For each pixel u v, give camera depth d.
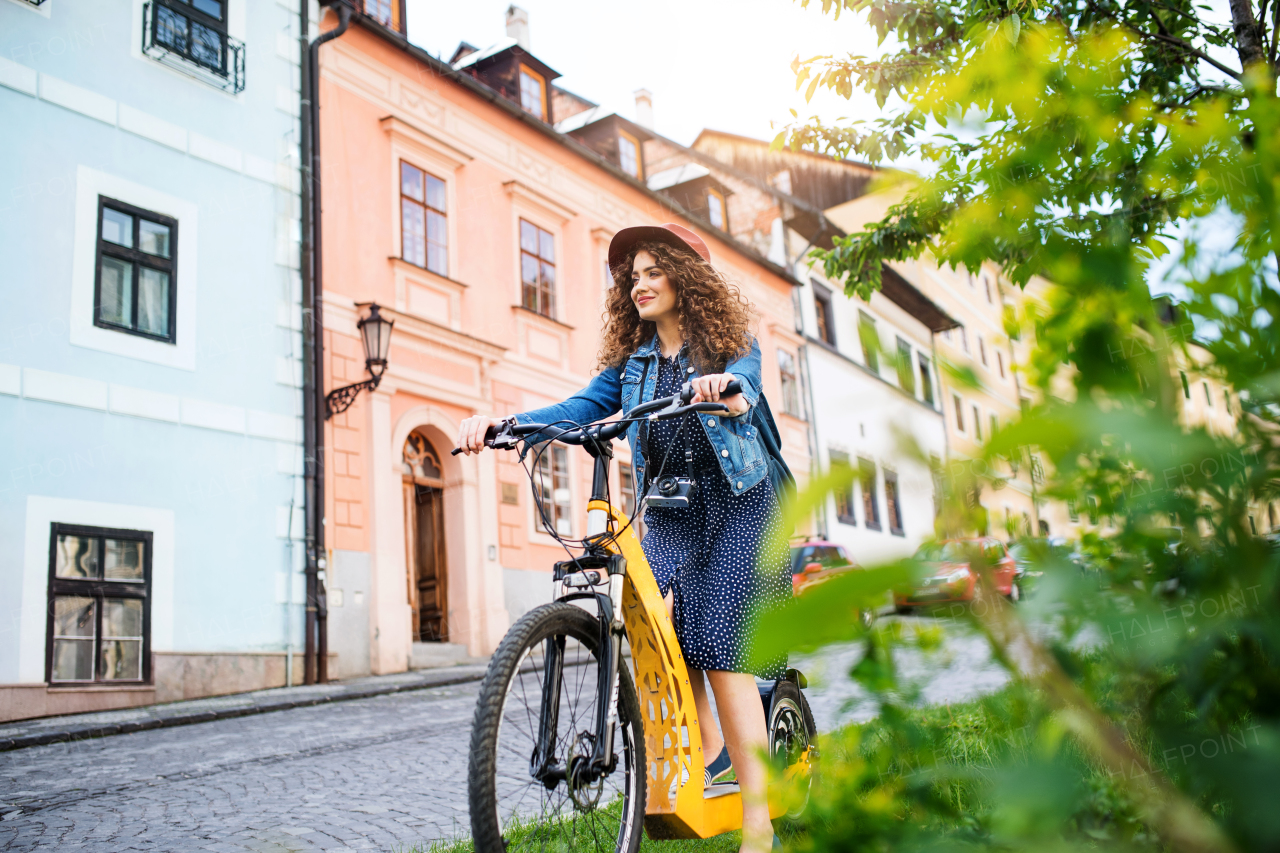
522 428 2.45
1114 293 0.60
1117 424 0.53
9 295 8.79
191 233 10.30
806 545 12.42
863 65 4.24
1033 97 0.70
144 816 4.30
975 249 0.67
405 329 12.65
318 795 4.64
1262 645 0.58
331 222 11.98
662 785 2.32
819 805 0.73
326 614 10.74
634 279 2.71
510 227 14.91
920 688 0.65
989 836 0.61
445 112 14.01
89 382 9.20
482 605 12.99
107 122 9.75
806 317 23.25
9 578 8.37
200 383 10.12
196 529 9.81
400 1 14.06
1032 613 0.58
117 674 8.99
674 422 2.57
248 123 11.07
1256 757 0.52
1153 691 0.60
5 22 9.09
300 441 10.94
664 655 2.30
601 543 2.30
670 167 23.77
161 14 10.38
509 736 2.11
